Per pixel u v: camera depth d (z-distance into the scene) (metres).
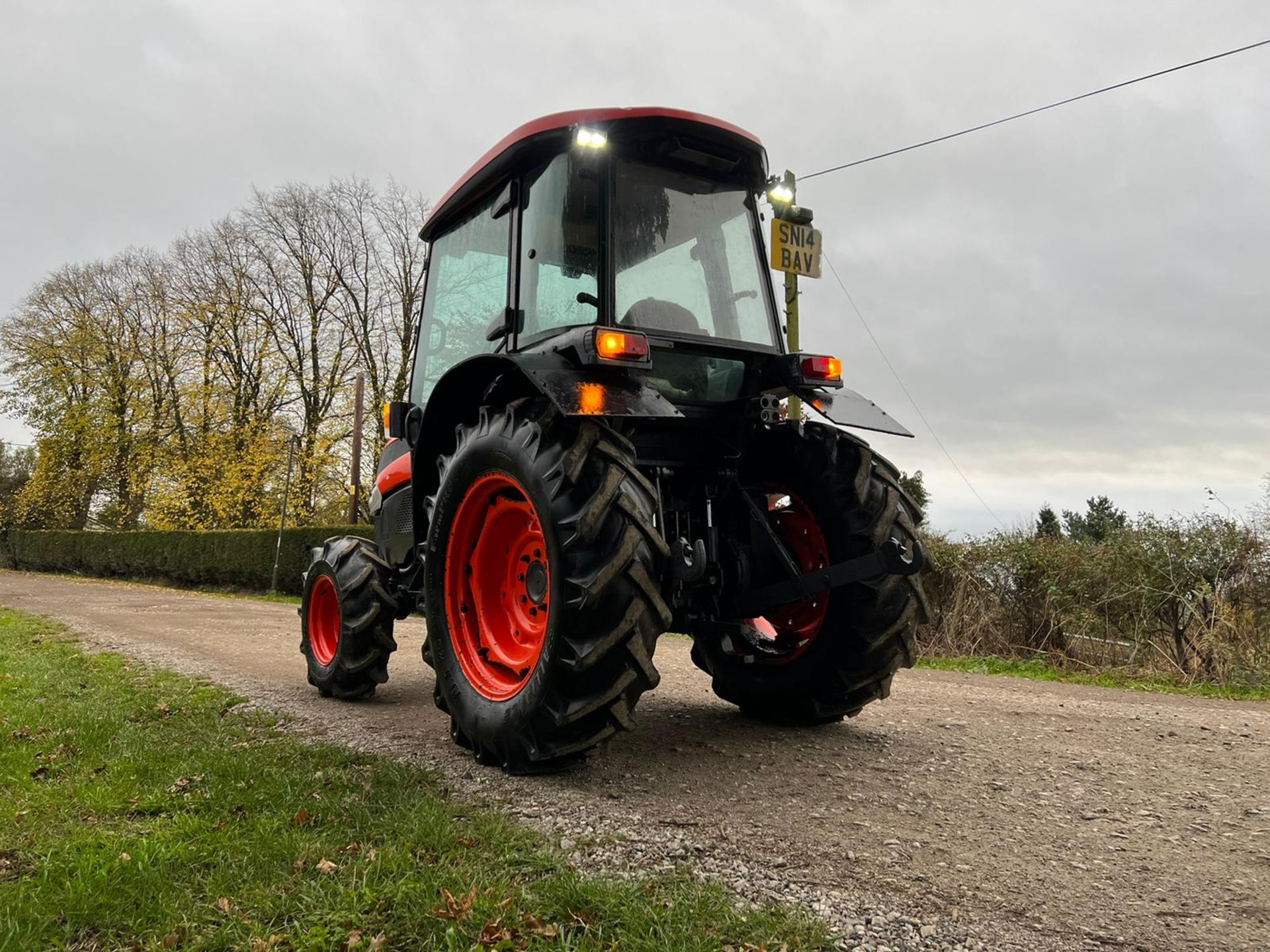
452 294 4.18
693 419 3.38
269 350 24.64
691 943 1.67
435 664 3.42
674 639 8.59
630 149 3.29
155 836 2.29
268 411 24.94
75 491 31.66
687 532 3.48
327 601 5.00
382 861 2.07
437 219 4.23
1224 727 3.86
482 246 3.89
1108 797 2.73
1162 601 6.55
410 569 4.39
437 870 2.02
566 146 3.27
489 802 2.64
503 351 3.47
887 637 3.31
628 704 2.76
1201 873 2.08
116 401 28.80
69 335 29.45
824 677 3.50
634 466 2.91
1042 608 7.20
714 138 3.34
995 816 2.53
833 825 2.44
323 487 23.91
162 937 1.76
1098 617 6.92
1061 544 7.39
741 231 3.62
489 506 3.29
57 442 30.38
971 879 2.04
